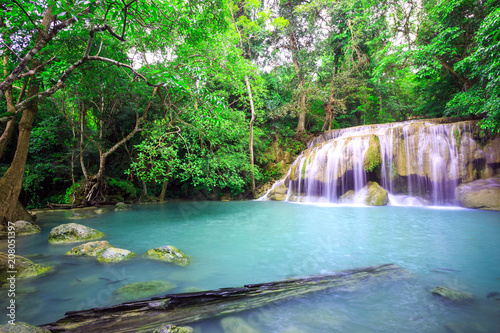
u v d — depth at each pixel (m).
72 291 2.99
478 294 2.87
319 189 14.47
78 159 14.22
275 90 22.16
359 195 12.66
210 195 16.44
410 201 12.16
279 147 19.55
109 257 4.21
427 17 14.43
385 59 15.52
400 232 6.44
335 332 2.10
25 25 4.59
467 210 9.95
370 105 27.53
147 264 4.02
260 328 2.17
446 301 2.69
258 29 19.70
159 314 2.32
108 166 15.37
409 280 3.28
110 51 8.40
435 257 4.33
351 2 19.38
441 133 11.76
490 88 8.83
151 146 9.42
